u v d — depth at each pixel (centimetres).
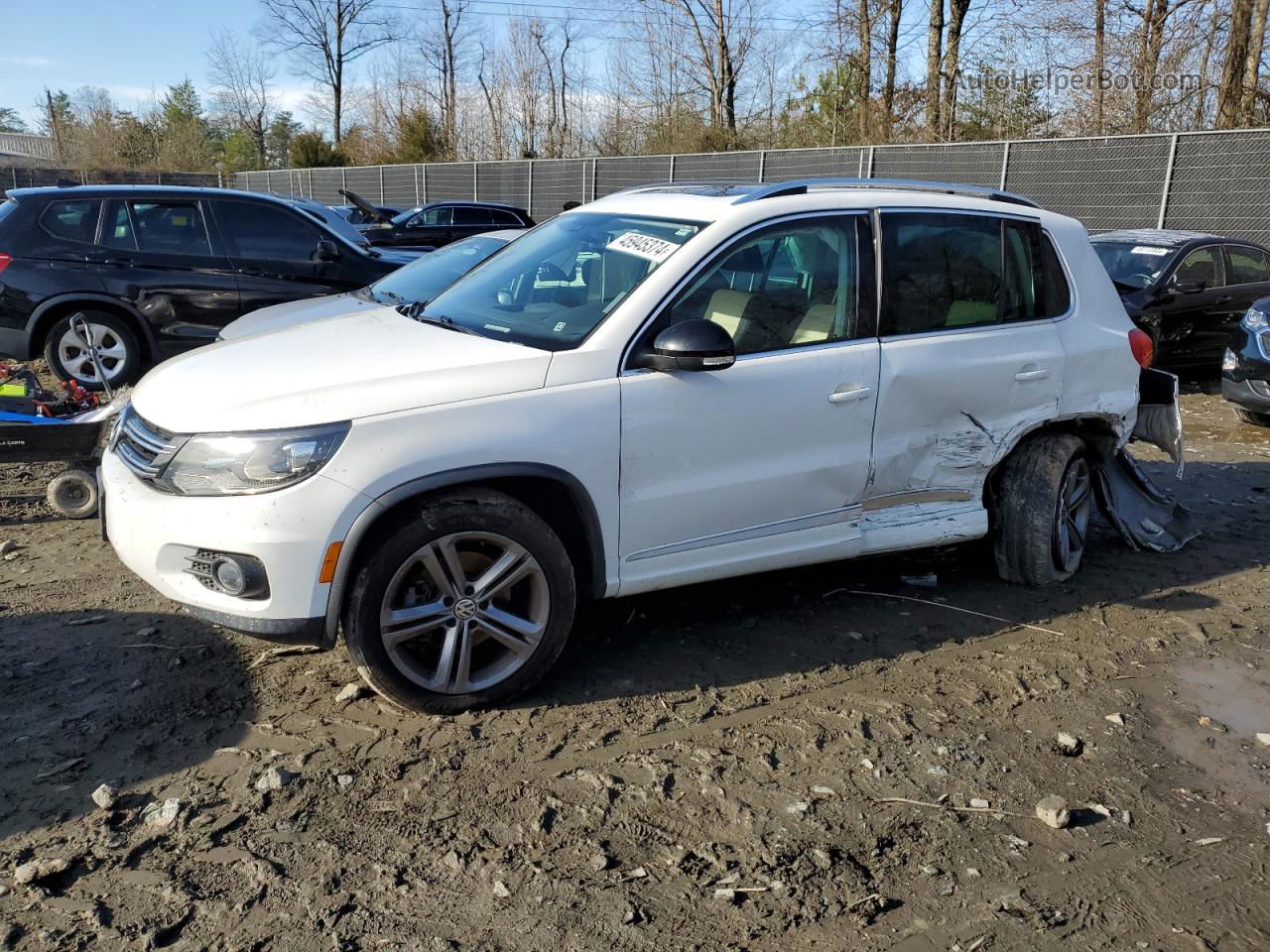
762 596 481
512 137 4438
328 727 350
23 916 257
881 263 431
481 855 288
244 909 263
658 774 329
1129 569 539
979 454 463
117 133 5881
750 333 399
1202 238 1124
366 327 420
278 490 323
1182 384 1155
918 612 471
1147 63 2183
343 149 5169
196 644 409
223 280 853
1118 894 283
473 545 355
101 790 303
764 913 269
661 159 2336
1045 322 482
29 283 800
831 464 416
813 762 342
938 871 290
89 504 559
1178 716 386
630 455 370
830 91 2903
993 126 2550
